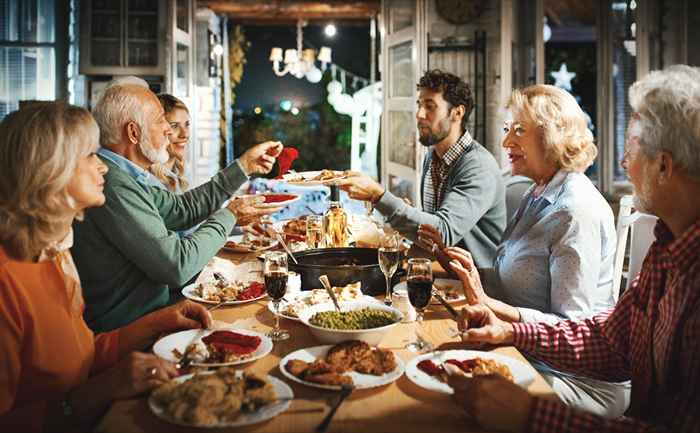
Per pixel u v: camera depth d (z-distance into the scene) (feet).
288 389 4.94
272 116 40.16
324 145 40.06
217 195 10.09
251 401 4.61
